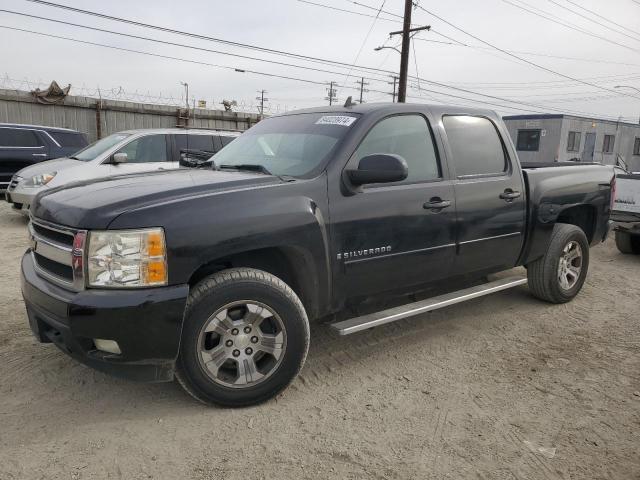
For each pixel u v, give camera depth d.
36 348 3.87
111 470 2.58
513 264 4.71
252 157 3.91
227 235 2.91
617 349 4.19
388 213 3.60
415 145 3.93
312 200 3.27
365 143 3.62
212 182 3.17
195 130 9.55
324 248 3.29
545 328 4.61
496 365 3.85
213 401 3.06
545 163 5.94
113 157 8.61
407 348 4.12
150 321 2.72
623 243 7.90
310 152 3.60
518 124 22.72
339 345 4.14
